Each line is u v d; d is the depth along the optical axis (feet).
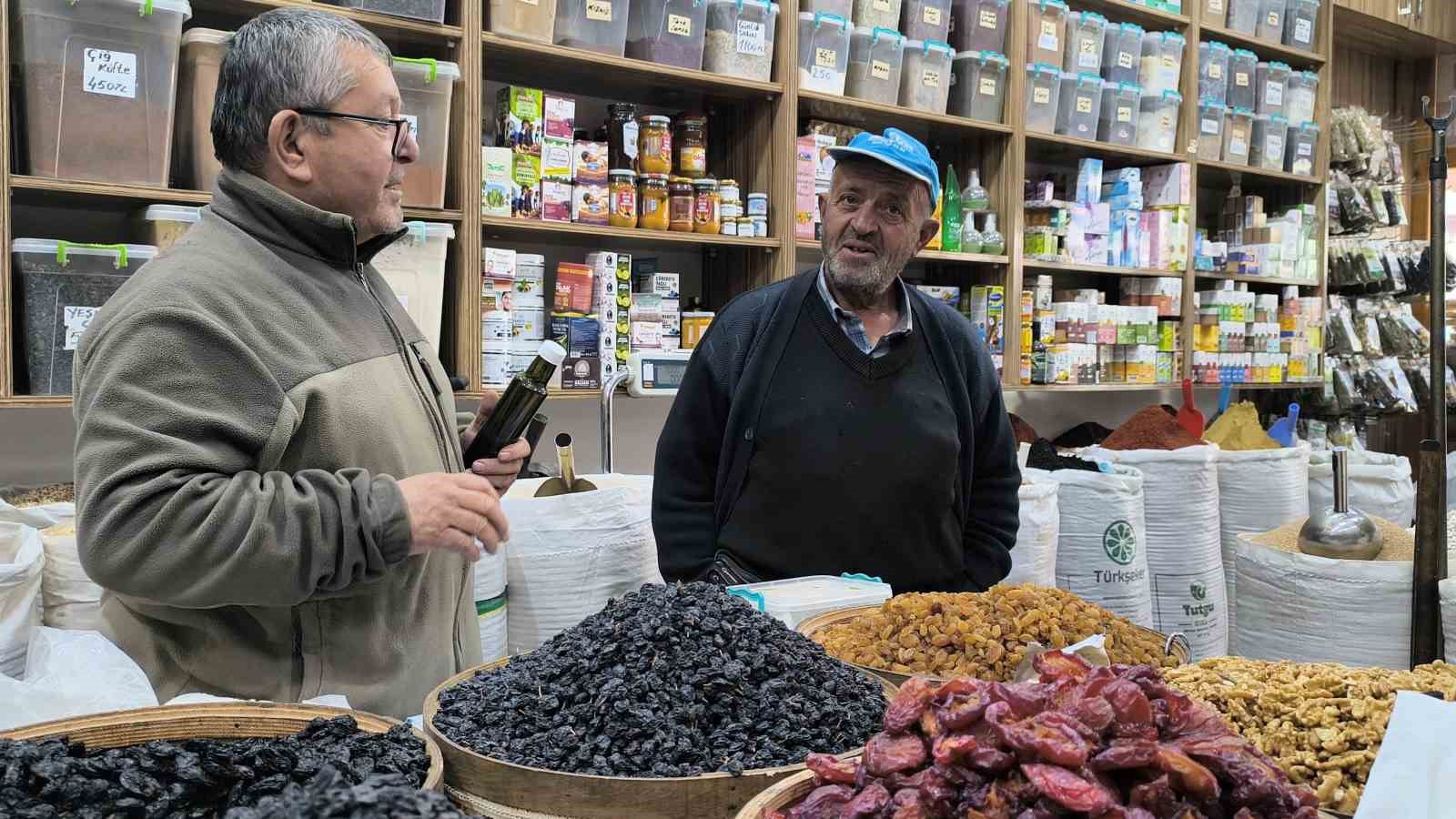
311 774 3.33
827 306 7.40
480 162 9.67
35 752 3.28
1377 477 12.77
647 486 8.77
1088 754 2.87
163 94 8.16
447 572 5.21
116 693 4.64
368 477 4.30
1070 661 3.43
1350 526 7.41
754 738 3.91
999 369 13.52
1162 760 2.87
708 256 12.41
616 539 7.98
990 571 7.73
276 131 4.59
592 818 3.58
